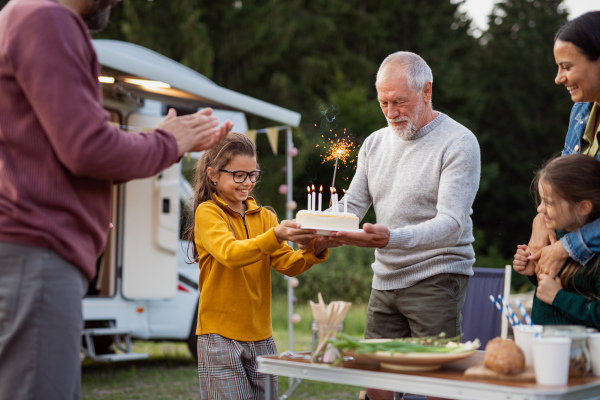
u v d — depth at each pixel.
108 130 1.91
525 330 2.05
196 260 3.02
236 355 2.70
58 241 1.92
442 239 2.72
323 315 2.15
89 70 1.96
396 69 2.88
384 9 20.38
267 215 3.02
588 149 2.58
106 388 5.64
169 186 6.21
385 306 3.01
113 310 5.94
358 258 13.82
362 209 3.24
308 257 2.73
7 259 1.89
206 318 2.76
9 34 1.86
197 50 16.61
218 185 2.86
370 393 3.01
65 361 1.93
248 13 18.45
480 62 20.47
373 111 17.75
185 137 2.13
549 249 2.31
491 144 19.47
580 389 1.83
